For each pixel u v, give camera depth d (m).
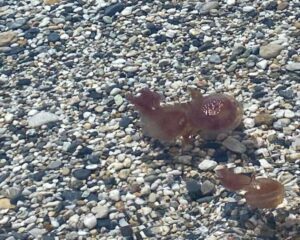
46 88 1.18
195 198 0.99
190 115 1.04
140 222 0.97
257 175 1.00
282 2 1.26
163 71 1.17
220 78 1.15
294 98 1.10
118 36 1.25
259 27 1.22
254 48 1.18
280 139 1.04
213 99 1.04
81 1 1.33
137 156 1.05
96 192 1.01
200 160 1.03
